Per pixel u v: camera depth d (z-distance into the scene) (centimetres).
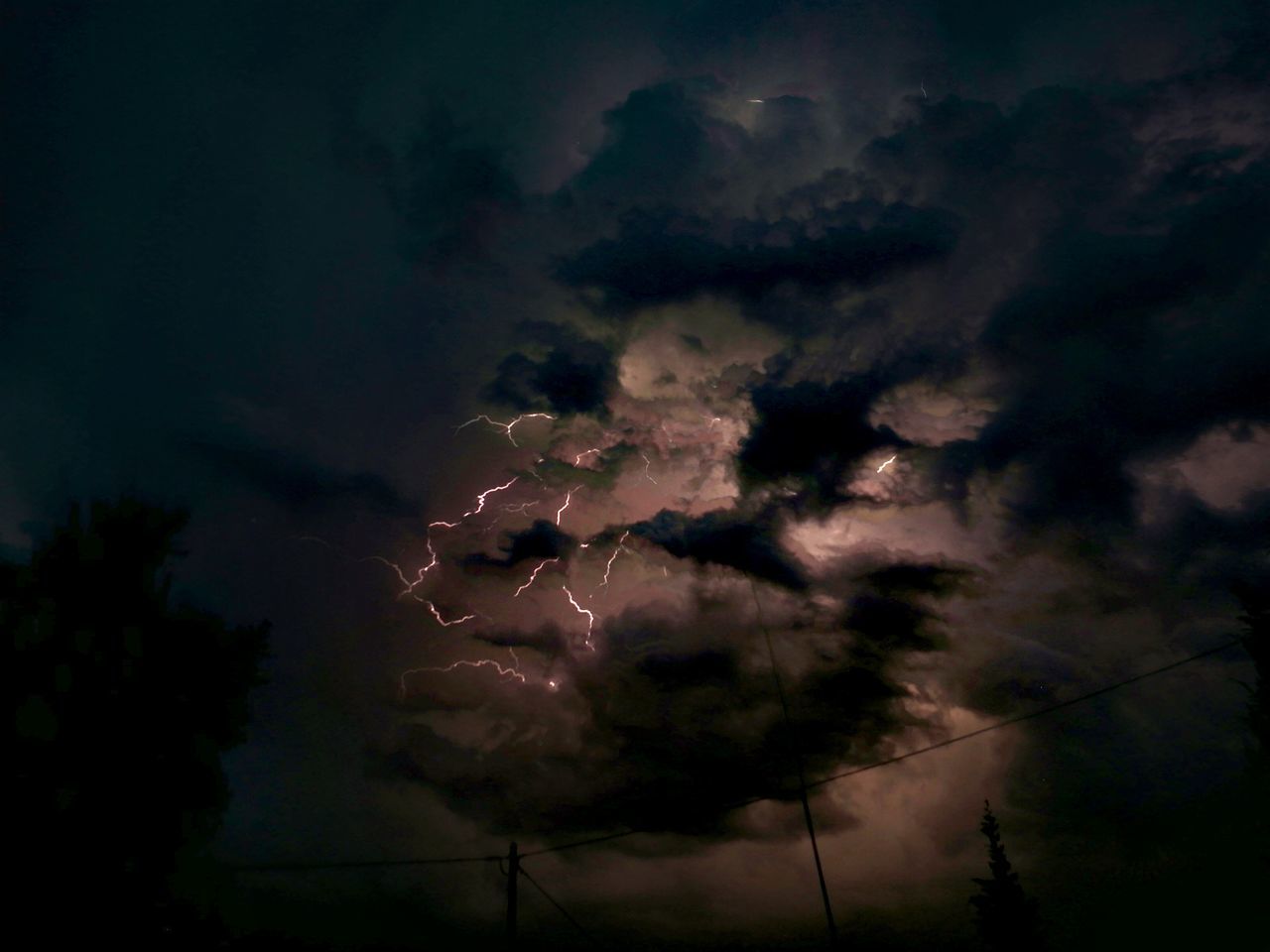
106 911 445
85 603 487
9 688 448
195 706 505
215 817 509
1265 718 1188
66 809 433
